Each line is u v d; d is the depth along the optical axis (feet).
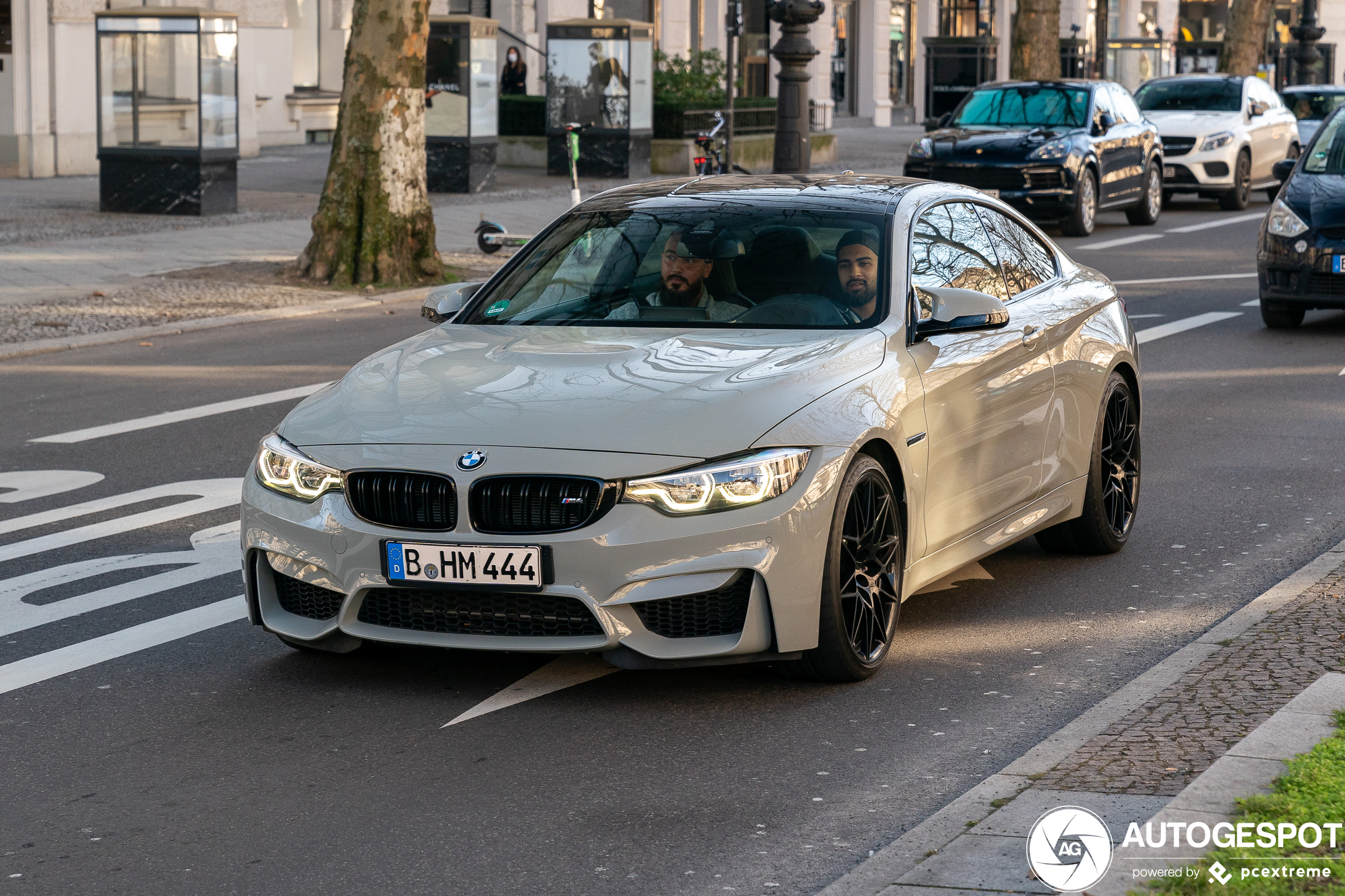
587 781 15.37
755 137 104.32
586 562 16.22
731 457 16.55
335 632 17.46
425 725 16.88
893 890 12.19
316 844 14.02
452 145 84.74
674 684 18.06
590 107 95.61
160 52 70.54
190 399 36.37
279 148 111.24
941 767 15.64
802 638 17.02
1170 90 89.30
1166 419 33.60
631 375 17.67
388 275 55.52
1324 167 45.62
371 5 54.70
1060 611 20.89
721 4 142.92
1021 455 21.15
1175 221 81.56
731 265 20.18
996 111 76.43
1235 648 17.83
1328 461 29.43
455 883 13.21
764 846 13.87
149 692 18.06
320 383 38.19
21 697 17.93
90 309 48.67
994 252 22.26
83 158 91.81
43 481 28.76
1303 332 45.27
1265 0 144.66
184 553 23.98
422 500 16.71
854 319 19.33
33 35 88.38
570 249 21.40
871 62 164.96
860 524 17.78
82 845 14.07
